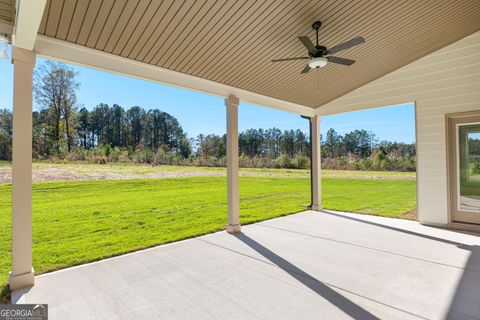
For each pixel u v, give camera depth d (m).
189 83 4.33
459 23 4.24
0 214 6.68
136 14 2.75
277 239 4.48
